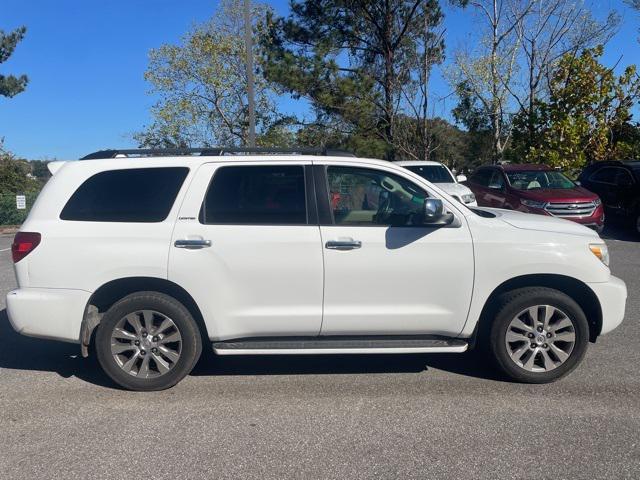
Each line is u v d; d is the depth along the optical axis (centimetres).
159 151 557
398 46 2706
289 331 519
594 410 473
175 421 462
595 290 525
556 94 2181
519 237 518
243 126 2742
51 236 511
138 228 510
